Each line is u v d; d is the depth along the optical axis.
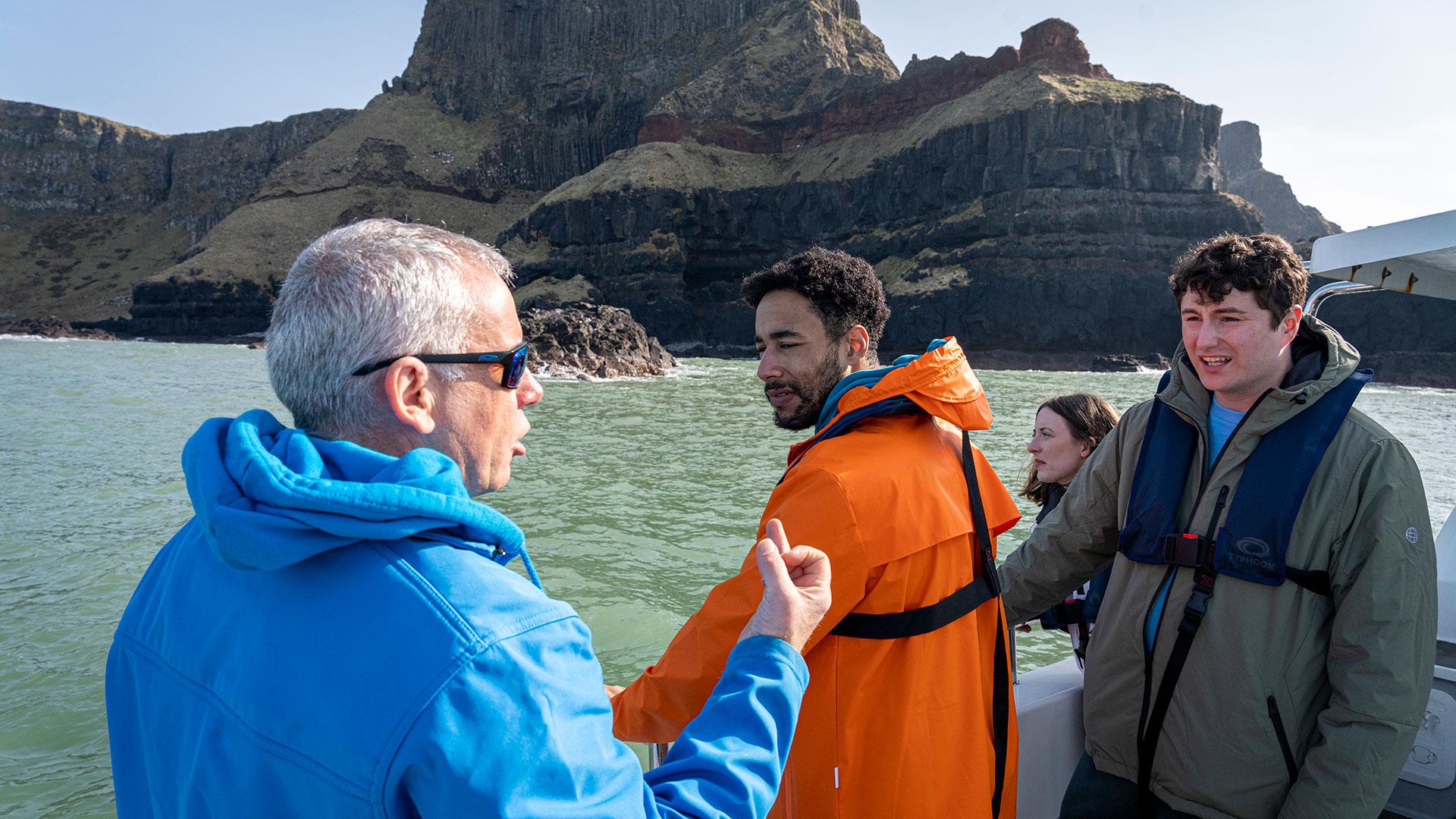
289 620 0.83
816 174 108.50
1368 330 67.94
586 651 0.90
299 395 0.96
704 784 0.93
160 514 10.73
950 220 89.06
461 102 159.00
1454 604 2.12
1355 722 1.59
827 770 1.40
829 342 1.62
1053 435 3.01
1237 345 1.69
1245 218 80.31
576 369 48.97
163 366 52.03
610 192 105.31
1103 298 78.62
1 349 70.88
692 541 9.64
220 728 0.86
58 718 4.85
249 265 121.44
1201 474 1.81
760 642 1.06
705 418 25.95
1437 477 15.47
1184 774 1.77
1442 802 2.04
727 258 106.75
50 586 7.47
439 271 0.98
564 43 158.62
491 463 1.05
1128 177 81.38
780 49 130.75
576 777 0.80
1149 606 1.83
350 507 0.78
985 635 1.61
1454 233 1.90
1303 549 1.66
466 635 0.78
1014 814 1.70
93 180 184.88
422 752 0.75
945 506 1.46
